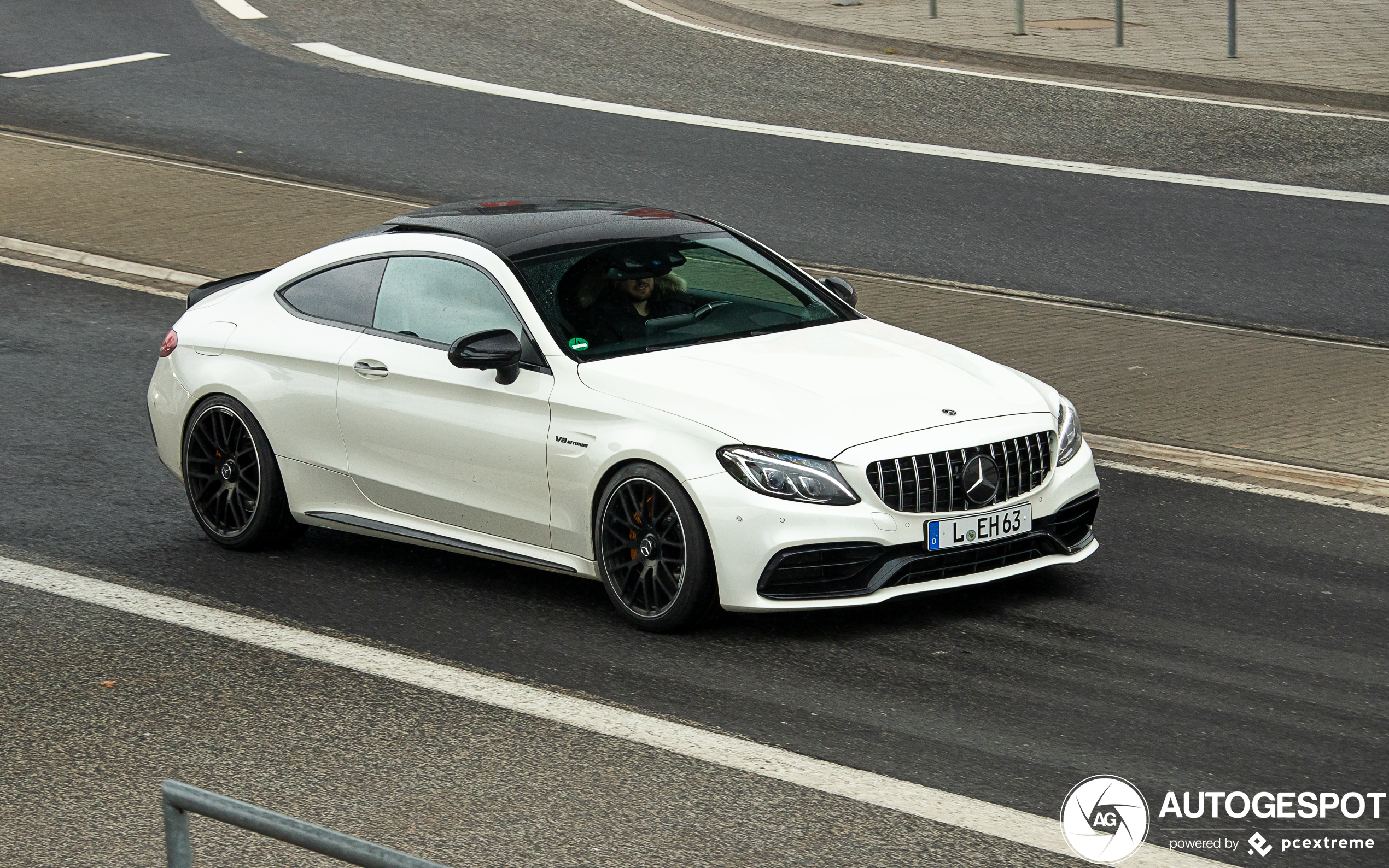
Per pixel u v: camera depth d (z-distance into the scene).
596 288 9.41
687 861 6.29
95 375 13.99
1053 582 9.38
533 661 8.36
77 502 11.04
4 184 21.22
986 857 6.31
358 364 9.70
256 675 8.21
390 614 9.09
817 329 9.66
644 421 8.59
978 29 31.39
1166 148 23.19
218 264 17.66
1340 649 8.38
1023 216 19.72
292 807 6.77
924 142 23.50
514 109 25.39
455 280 9.62
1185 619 8.78
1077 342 15.01
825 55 29.62
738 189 20.83
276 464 10.05
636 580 8.77
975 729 7.46
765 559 8.21
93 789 6.97
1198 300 16.50
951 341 14.97
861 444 8.33
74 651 8.55
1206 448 12.05
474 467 9.25
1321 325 15.63
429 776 7.05
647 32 31.72
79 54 29.20
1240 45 29.77
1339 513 10.63
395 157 22.50
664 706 7.77
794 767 7.10
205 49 29.59
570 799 6.82
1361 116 24.86
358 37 30.84
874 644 8.46
